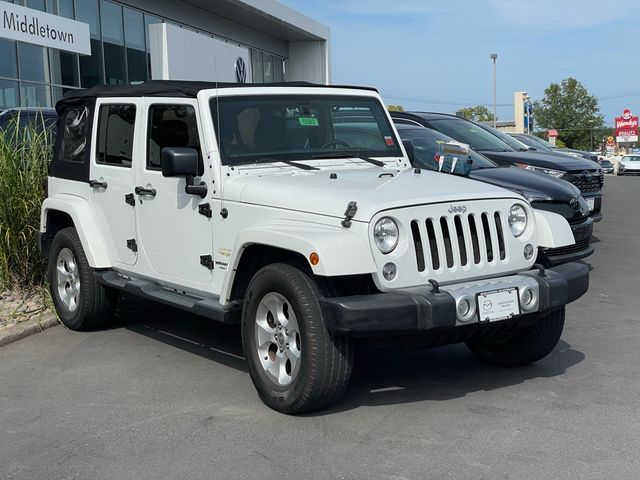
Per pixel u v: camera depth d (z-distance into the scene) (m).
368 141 5.92
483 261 4.55
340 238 4.12
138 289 5.67
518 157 10.72
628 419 4.35
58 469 3.86
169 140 5.45
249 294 4.60
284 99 5.53
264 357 4.60
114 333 6.50
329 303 4.09
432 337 4.29
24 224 7.68
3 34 13.41
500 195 4.70
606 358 5.58
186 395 4.90
